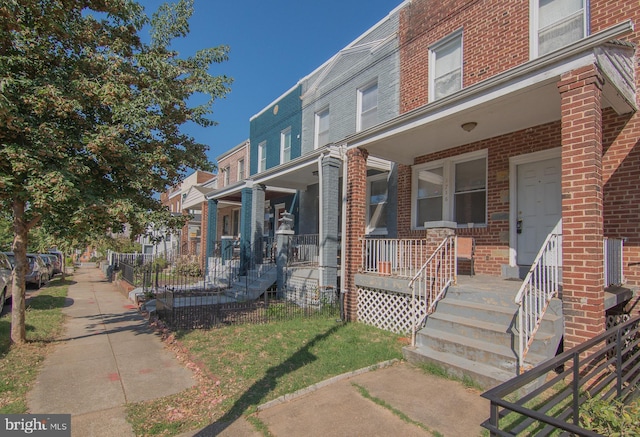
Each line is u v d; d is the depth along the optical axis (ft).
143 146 19.35
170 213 20.27
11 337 19.79
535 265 14.55
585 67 14.12
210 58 21.24
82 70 17.35
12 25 14.19
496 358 14.34
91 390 14.06
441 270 19.57
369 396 13.16
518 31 23.03
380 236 32.71
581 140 14.07
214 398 13.14
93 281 61.36
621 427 8.66
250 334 20.74
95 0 17.44
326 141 39.91
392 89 31.81
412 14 30.32
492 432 6.33
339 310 25.89
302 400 12.97
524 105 19.08
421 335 17.26
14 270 19.44
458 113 19.31
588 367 13.52
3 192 15.44
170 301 24.72
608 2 19.19
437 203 28.04
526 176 23.07
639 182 17.66
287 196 47.65
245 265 40.42
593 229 13.58
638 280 17.47
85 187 16.76
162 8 20.56
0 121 13.50
